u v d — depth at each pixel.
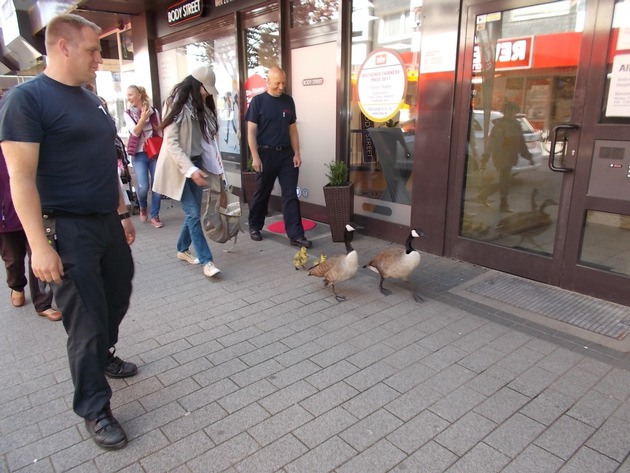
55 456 2.40
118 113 11.96
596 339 3.40
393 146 5.53
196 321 3.84
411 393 2.84
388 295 4.27
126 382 3.01
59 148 2.25
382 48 5.42
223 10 7.63
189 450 2.42
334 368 3.13
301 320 3.83
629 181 3.67
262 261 5.26
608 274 3.91
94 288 2.41
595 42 3.65
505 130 4.43
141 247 5.88
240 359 3.26
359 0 5.58
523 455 2.34
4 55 16.97
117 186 2.62
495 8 4.23
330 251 5.53
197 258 4.92
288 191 5.72
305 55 6.42
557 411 2.65
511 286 4.33
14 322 3.88
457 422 2.58
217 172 4.77
